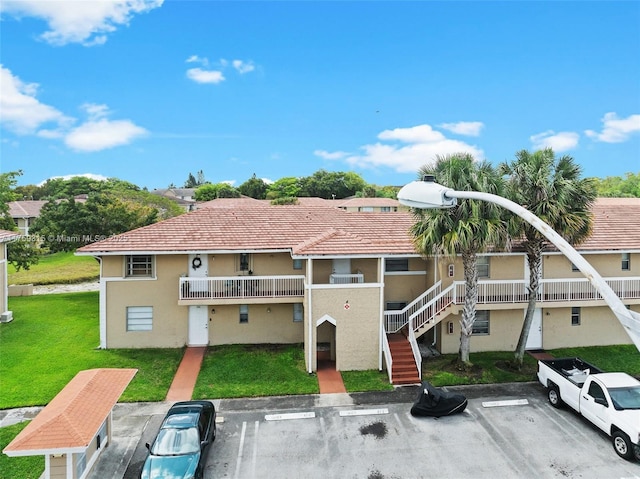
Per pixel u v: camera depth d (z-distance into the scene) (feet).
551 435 49.96
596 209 92.48
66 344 76.02
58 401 41.81
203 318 76.59
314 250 66.13
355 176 363.15
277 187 339.16
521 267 76.79
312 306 66.54
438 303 70.23
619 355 75.00
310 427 52.06
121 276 74.28
